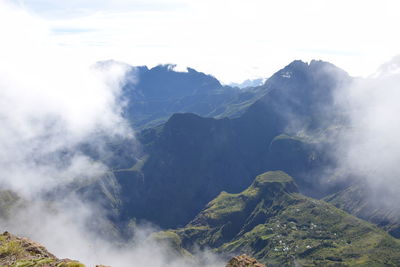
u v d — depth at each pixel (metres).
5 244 102.25
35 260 92.44
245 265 132.38
